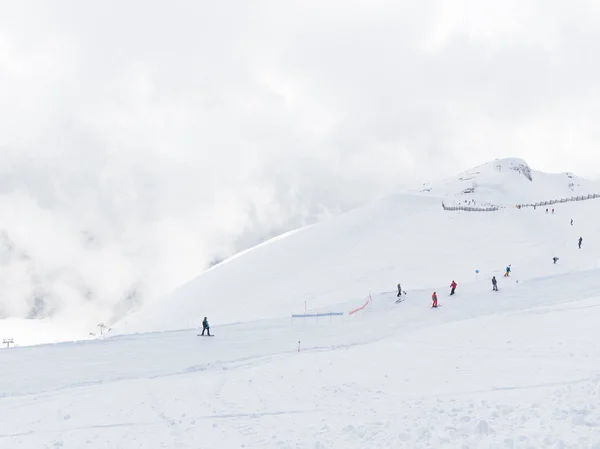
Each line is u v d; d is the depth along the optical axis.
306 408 18.31
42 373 27.38
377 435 14.34
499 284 48.47
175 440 15.77
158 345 34.88
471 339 27.95
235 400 20.09
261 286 74.88
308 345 33.00
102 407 19.98
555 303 37.59
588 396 14.72
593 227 73.50
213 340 36.22
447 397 17.61
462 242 76.31
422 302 44.75
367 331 36.56
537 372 19.58
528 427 13.03
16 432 17.30
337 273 71.81
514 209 93.12
